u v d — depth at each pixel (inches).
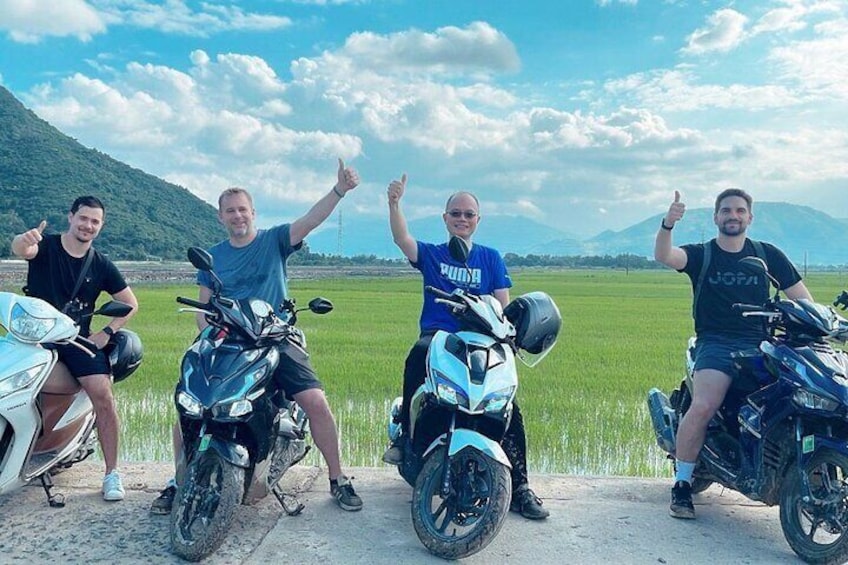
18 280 1792.6
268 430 174.1
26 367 175.5
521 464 191.9
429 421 179.2
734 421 196.2
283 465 187.9
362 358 586.6
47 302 202.5
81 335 208.1
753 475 182.4
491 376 169.5
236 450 163.6
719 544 177.8
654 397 223.3
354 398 417.1
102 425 199.6
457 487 166.2
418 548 170.1
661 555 169.9
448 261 211.6
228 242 215.5
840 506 162.1
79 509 190.1
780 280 210.4
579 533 181.5
